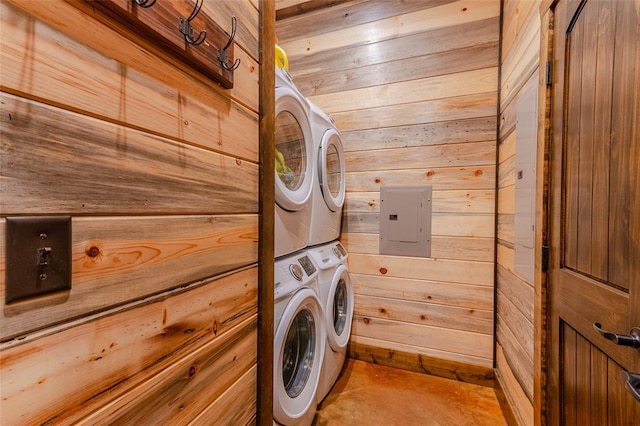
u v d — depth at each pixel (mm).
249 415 863
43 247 386
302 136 1551
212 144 701
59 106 405
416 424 1551
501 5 1866
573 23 953
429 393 1812
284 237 1352
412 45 2076
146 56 529
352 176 2238
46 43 391
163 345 570
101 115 456
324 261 1658
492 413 1641
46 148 391
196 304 655
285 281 1248
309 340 1477
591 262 833
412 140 2082
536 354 1188
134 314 511
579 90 915
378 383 1913
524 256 1384
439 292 2021
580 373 889
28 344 373
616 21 723
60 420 407
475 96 1932
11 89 359
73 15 419
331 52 2289
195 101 647
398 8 2107
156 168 552
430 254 2043
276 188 1220
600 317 784
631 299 659
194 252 647
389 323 2143
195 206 650
